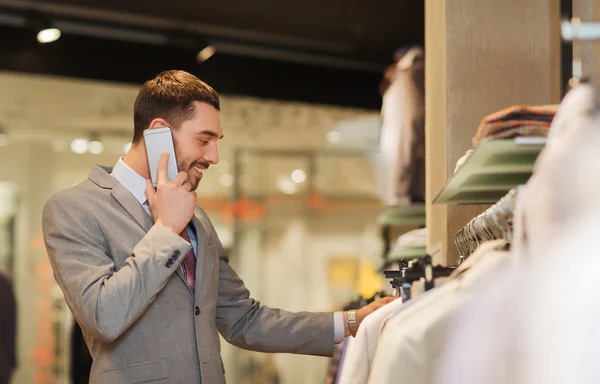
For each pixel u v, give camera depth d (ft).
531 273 3.20
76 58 19.06
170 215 6.53
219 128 7.13
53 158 24.98
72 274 6.45
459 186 6.98
